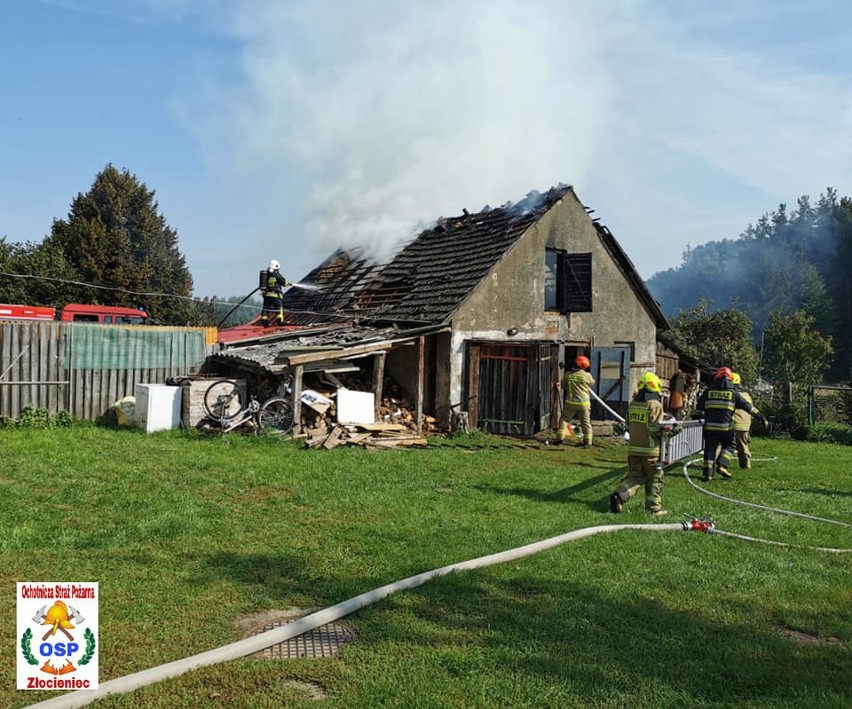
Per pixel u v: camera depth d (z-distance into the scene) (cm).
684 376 2061
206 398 1338
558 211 1802
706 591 532
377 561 574
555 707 350
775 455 1428
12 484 814
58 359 1405
